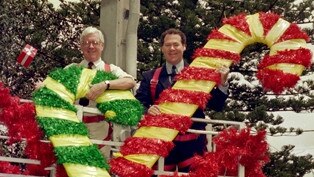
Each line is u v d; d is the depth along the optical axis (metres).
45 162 6.79
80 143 6.73
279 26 7.44
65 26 17.11
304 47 7.34
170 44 7.48
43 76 15.72
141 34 17.36
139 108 7.10
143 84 7.61
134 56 10.12
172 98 7.19
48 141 6.84
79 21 17.17
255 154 7.30
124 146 7.04
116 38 10.22
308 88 16.94
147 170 6.90
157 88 7.52
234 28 7.52
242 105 17.50
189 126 7.14
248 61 17.12
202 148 7.52
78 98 7.02
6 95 6.82
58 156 6.63
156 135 7.07
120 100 7.03
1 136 6.85
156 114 7.17
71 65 7.48
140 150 6.96
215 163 7.11
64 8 17.03
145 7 17.34
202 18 17.09
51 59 16.55
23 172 7.52
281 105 17.14
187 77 7.28
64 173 6.80
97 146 7.02
